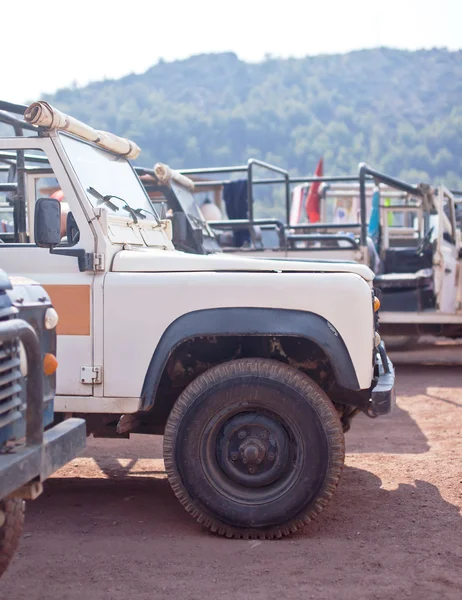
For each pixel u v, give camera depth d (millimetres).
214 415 4262
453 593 3520
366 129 185375
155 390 4379
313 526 4465
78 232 4516
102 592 3543
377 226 13211
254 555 3998
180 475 4270
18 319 2932
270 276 4344
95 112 189250
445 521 4543
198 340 4707
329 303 4297
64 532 4387
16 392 3029
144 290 4402
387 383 4590
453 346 13922
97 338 4441
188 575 3740
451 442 6656
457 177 150125
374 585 3609
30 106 4406
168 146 164375
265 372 4258
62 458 3125
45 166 5457
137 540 4246
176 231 7402
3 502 3213
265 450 4258
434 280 10781
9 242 5246
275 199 99750
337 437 4215
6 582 3658
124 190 5270
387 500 4969
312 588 3582
